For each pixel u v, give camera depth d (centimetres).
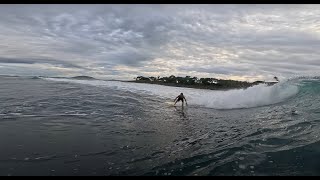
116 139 912
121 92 2625
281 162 657
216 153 746
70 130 1010
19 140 858
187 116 1445
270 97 1952
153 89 3372
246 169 627
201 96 2428
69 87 2834
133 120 1265
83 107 1560
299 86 2016
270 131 958
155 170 643
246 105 1847
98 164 682
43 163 680
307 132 902
